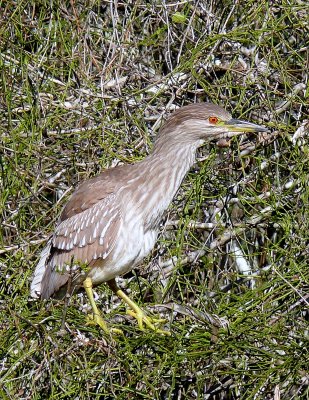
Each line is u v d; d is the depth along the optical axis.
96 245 12.12
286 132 13.36
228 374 11.30
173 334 11.01
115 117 13.86
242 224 13.34
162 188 12.17
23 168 13.48
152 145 12.99
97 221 12.12
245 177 13.42
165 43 14.18
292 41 14.56
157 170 12.15
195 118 12.17
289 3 13.79
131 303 11.95
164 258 13.47
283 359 11.16
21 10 13.77
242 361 11.16
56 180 13.66
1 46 13.62
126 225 12.05
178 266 12.45
